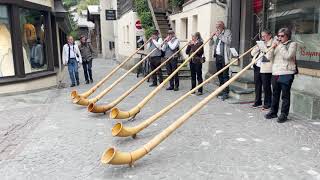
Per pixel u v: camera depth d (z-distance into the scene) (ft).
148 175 14.32
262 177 13.83
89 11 117.29
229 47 28.12
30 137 19.71
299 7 26.63
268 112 23.56
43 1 38.14
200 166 15.01
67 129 21.07
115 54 95.14
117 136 17.90
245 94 27.37
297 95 22.81
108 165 15.51
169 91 33.60
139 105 23.11
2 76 32.94
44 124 22.35
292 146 17.04
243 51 34.09
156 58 35.81
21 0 33.30
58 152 17.26
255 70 24.73
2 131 21.09
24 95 33.19
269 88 23.82
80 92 35.12
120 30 75.61
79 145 18.16
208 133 19.36
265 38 22.21
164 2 57.16
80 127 21.43
